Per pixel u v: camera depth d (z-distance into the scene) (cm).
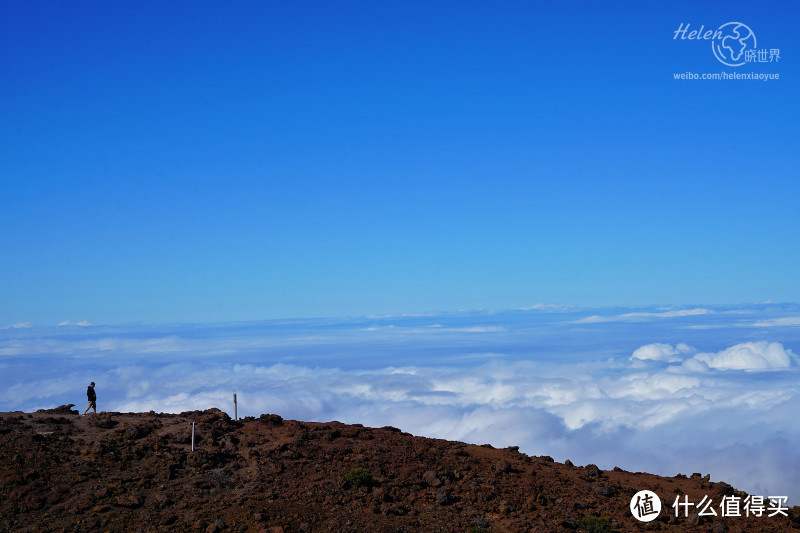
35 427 2506
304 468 2394
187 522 1994
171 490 2159
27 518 1966
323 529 2019
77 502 2048
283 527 1997
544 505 2319
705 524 2270
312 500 2172
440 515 2164
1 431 2392
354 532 2005
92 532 1917
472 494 2339
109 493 2106
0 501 2028
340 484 2273
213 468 2333
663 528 2219
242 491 2195
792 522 2331
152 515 2019
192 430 2530
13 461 2216
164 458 2358
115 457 2331
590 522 2141
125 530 1941
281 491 2214
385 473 2414
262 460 2414
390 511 2147
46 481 2145
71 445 2392
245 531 1973
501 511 2231
